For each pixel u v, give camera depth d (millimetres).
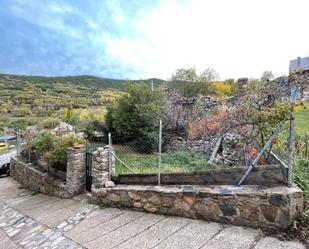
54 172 8312
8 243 4672
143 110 13469
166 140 12773
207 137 10789
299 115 8828
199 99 13914
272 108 4070
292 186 3330
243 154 5484
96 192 5680
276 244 2879
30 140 11930
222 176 4027
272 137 3699
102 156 5695
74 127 16688
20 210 6840
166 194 4309
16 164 11945
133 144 12625
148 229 3955
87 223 4730
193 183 4402
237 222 3486
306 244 2787
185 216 4090
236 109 7660
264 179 3582
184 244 3289
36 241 4457
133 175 5344
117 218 4684
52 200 7223
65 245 3994
